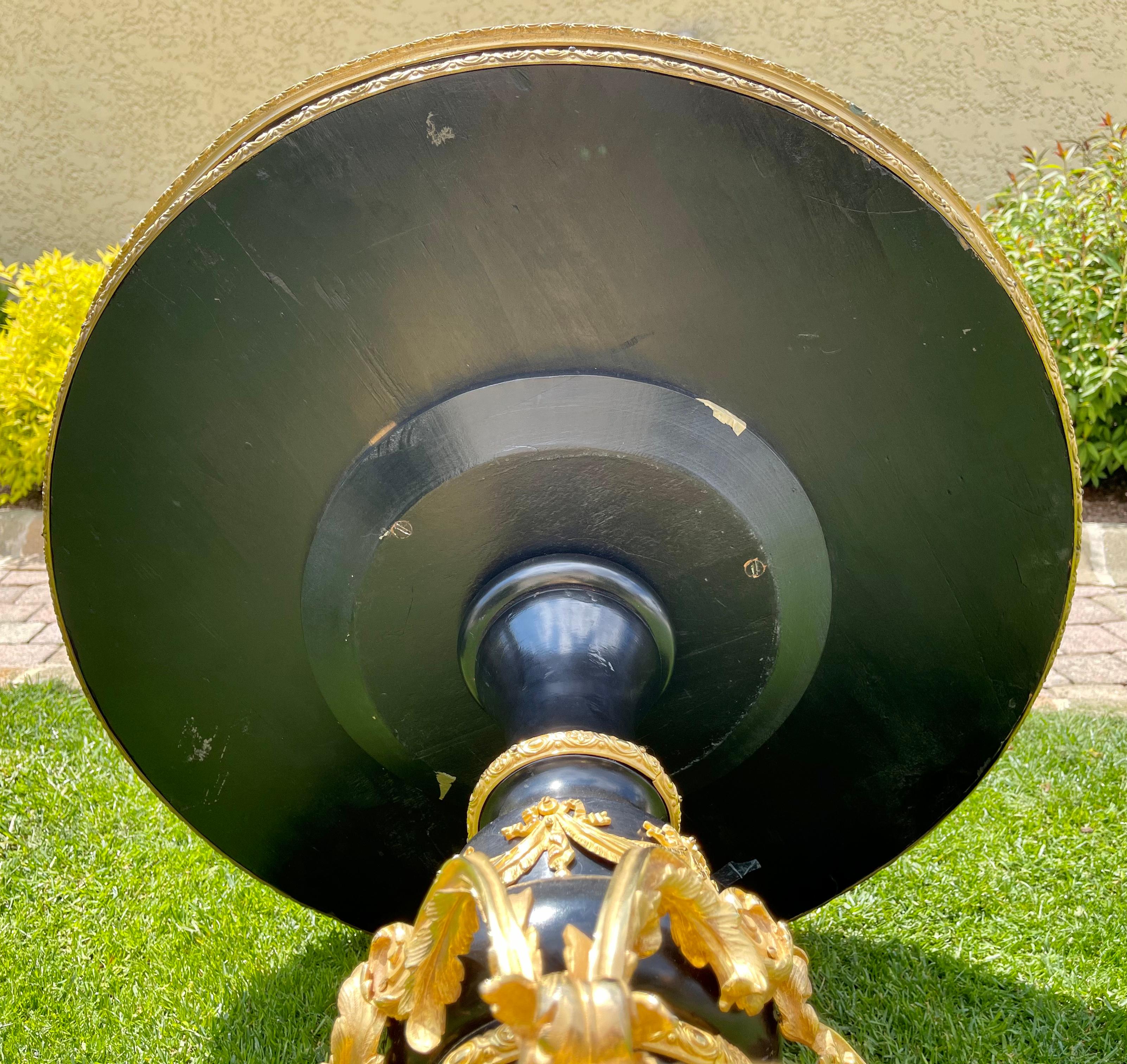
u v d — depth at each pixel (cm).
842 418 87
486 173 80
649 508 88
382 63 77
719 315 84
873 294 82
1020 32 309
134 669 97
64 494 90
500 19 313
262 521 90
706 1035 55
